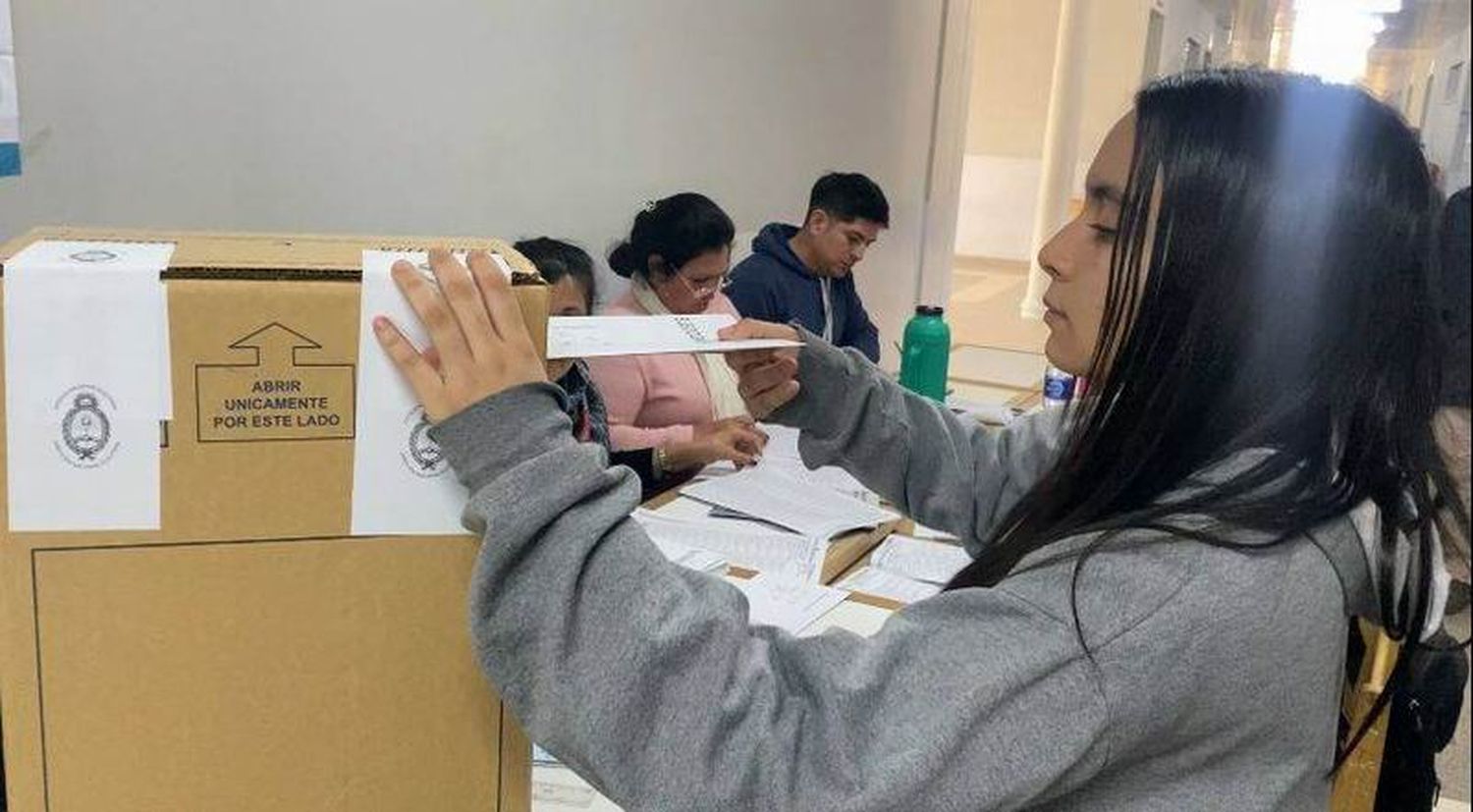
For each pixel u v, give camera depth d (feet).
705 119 10.35
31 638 2.10
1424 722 3.21
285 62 6.14
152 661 2.15
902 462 4.00
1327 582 2.30
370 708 2.28
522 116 8.07
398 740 2.31
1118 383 2.40
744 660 2.30
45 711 2.13
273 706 2.23
